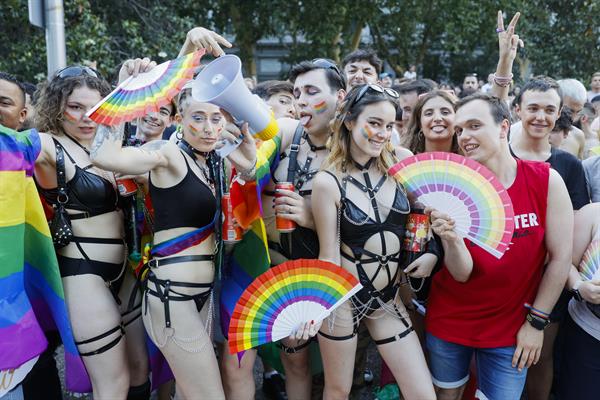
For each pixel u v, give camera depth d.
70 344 2.60
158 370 3.00
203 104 2.51
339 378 2.73
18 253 2.46
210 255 2.67
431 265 2.65
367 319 2.77
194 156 2.62
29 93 4.12
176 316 2.54
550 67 17.39
